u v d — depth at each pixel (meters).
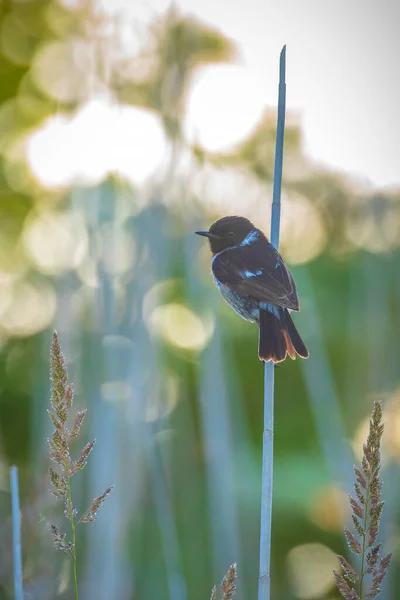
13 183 16.28
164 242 12.02
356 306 13.45
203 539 12.05
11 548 8.31
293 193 16.38
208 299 11.95
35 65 17.12
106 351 11.35
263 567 5.79
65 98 13.89
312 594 12.85
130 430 11.11
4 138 16.91
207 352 11.63
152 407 11.52
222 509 11.00
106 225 11.92
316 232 15.74
